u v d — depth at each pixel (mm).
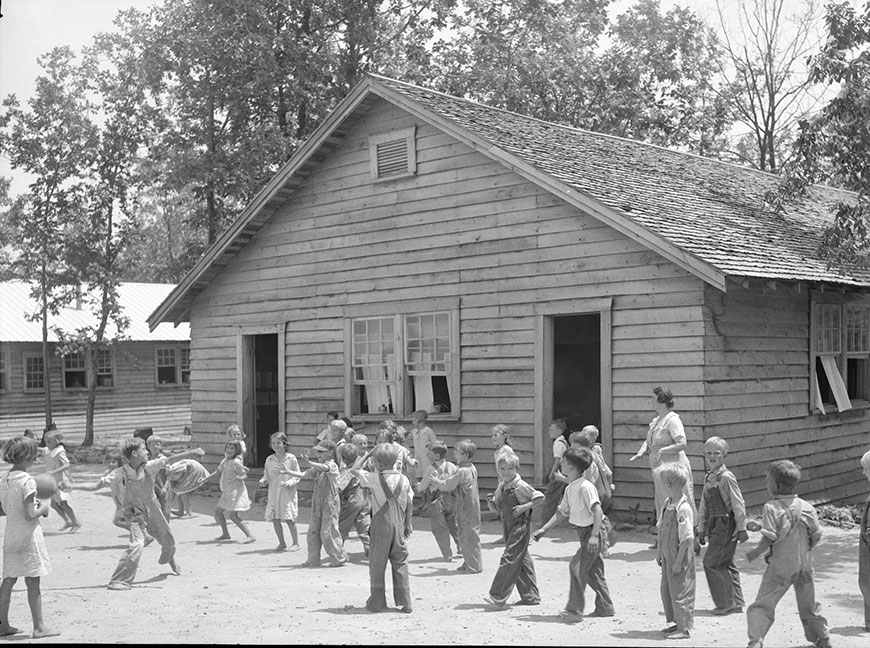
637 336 14836
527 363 16266
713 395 14266
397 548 9375
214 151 29234
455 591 10344
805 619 7652
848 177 15523
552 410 16094
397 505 9398
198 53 28297
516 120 19812
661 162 20969
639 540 13586
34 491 8586
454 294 17391
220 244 20953
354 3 30391
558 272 15883
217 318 21922
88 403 32906
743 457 14812
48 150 31609
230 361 21609
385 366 18562
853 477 18109
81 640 8234
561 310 15805
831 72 14953
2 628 8453
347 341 19156
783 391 15836
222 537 14586
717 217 16875
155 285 42844
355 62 31234
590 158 18344
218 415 21891
